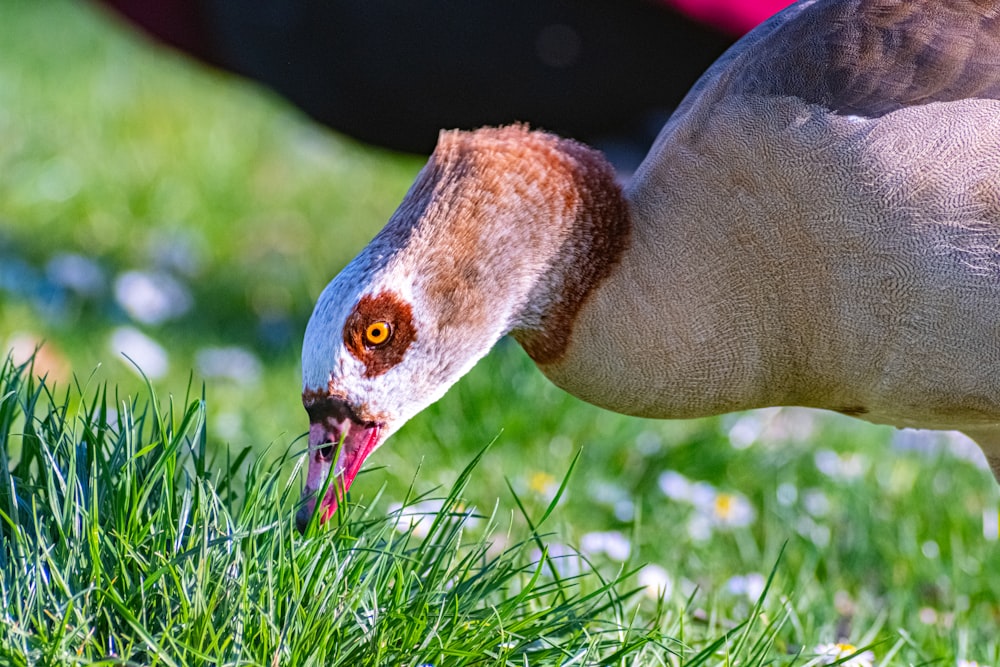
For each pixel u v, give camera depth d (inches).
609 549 304.3
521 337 281.3
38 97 690.8
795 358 274.7
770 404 285.9
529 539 256.5
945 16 269.6
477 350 270.7
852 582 333.4
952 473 384.8
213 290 511.5
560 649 237.3
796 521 351.3
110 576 231.1
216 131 669.3
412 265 263.9
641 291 270.8
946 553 340.2
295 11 424.8
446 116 445.1
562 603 254.4
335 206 611.5
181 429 241.4
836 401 283.1
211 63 513.3
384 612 238.2
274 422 392.8
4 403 257.8
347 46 426.3
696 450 378.6
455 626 236.8
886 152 258.5
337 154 661.3
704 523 344.2
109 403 387.2
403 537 254.8
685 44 416.2
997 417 276.2
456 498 275.1
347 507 257.8
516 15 408.8
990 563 330.0
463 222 265.3
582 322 273.7
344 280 265.7
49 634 217.9
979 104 260.2
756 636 278.4
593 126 452.4
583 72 426.0
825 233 262.4
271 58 447.5
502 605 247.0
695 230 269.3
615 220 272.2
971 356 264.2
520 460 367.2
